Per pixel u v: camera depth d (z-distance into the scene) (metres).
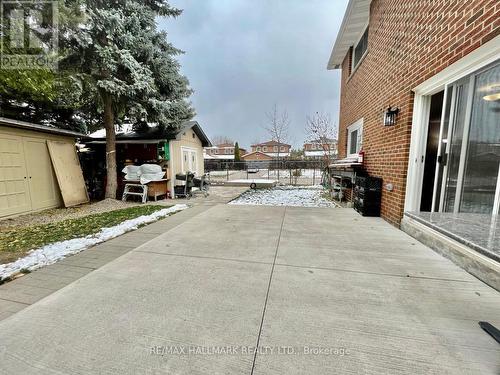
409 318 1.60
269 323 1.58
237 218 4.45
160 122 8.37
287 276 2.21
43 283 2.45
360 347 1.37
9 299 2.15
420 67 3.29
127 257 2.72
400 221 3.72
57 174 7.02
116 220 5.28
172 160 9.33
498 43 2.13
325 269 2.34
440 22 2.87
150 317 1.67
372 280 2.11
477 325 1.52
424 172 3.58
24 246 3.63
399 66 3.88
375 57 5.02
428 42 3.11
